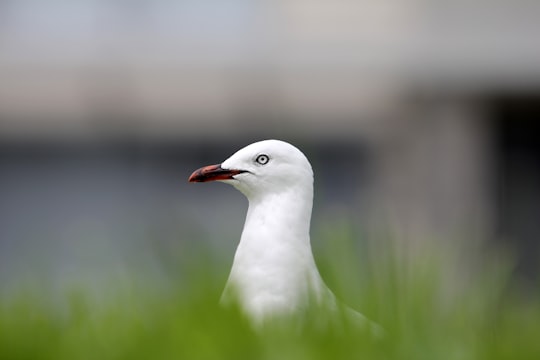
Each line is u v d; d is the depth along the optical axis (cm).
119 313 386
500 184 1698
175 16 1738
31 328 370
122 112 1686
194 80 1667
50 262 545
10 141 1712
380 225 420
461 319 372
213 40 1675
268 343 324
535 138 1712
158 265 430
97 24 1738
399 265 392
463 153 1655
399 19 1669
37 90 1675
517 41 1628
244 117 1688
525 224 1689
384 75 1650
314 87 1666
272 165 559
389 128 1691
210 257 428
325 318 358
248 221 559
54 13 1738
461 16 1644
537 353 334
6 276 668
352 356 323
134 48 1675
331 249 418
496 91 1645
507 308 390
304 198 559
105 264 560
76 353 341
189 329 330
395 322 362
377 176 1698
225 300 369
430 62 1634
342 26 1675
